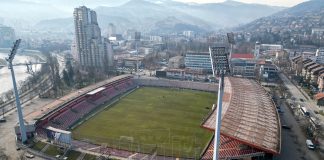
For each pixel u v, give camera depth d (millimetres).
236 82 192625
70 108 171250
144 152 122312
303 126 147125
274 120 119562
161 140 135375
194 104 198250
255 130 107438
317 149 122688
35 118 145000
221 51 86125
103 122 161375
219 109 84312
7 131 146500
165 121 163000
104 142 132500
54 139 125875
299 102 192125
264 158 102000
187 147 127375
